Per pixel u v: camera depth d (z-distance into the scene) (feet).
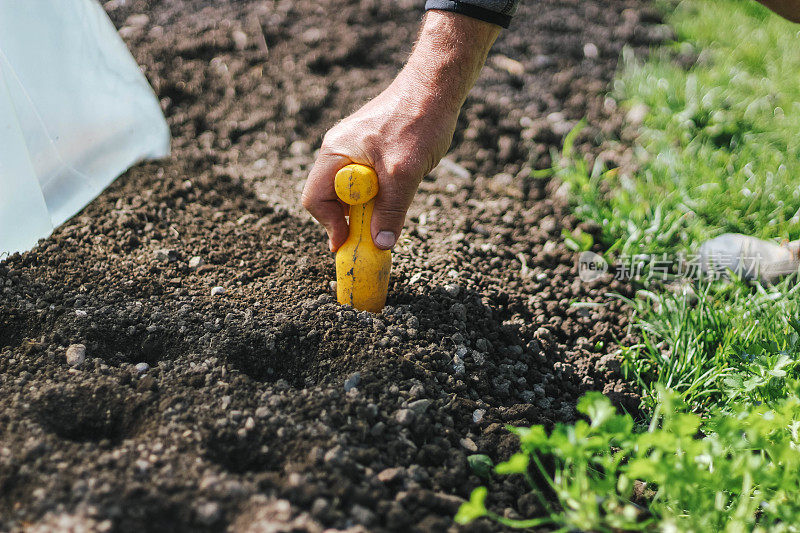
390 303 7.11
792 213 8.80
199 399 5.40
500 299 7.72
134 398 5.35
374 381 5.79
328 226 6.50
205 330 6.24
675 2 13.98
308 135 10.48
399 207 6.14
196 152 9.70
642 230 8.71
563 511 5.24
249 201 8.99
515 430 4.98
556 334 7.62
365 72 11.72
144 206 8.34
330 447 5.10
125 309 6.42
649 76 11.46
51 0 7.06
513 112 11.06
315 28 12.53
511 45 12.67
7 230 6.90
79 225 7.75
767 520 5.17
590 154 10.28
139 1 12.37
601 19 13.52
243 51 11.80
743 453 5.49
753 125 10.42
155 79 10.78
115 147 8.34
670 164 9.64
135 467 4.68
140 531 4.30
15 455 4.69
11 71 6.85
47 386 5.39
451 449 5.49
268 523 4.40
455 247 8.44
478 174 10.08
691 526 4.85
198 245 7.86
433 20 6.08
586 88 11.64
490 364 6.62
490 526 4.89
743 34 12.51
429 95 6.09
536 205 9.48
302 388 6.04
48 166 7.53
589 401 5.04
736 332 7.00
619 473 5.92
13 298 6.43
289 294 6.96
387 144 6.03
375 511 4.76
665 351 7.43
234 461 5.03
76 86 7.61
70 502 4.38
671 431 5.38
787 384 6.14
